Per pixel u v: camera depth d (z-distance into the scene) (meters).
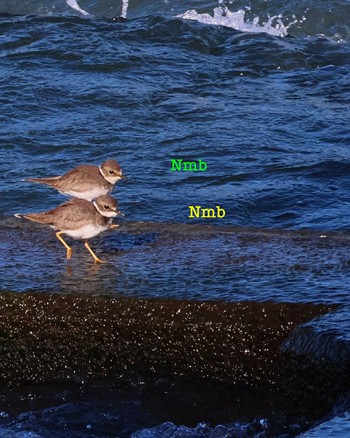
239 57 23.88
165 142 19.06
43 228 12.91
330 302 10.41
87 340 10.79
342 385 9.39
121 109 20.61
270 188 17.23
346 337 9.56
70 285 11.02
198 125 19.84
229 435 9.74
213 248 12.09
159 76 22.47
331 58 24.03
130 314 10.66
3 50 23.66
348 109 20.86
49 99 21.03
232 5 27.36
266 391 10.45
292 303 10.43
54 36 24.44
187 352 10.62
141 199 16.77
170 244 12.27
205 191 17.17
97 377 10.84
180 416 10.27
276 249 11.98
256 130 19.64
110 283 11.05
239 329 10.46
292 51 24.19
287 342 9.99
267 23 26.75
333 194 17.06
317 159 18.36
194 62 23.45
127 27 25.23
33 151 18.70
